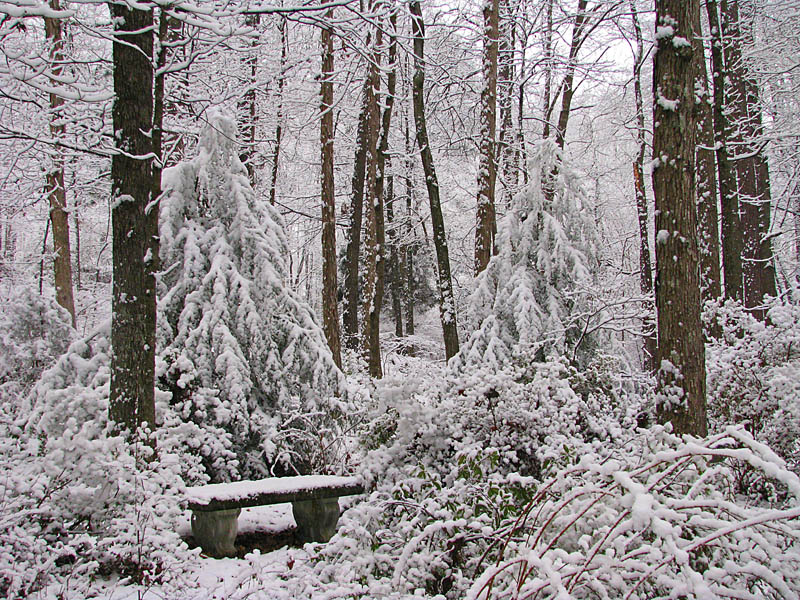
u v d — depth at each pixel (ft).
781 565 7.60
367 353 42.50
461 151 56.29
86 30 18.08
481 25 45.80
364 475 16.89
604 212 65.36
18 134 17.98
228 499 15.42
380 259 44.16
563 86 49.39
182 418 20.52
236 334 22.70
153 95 19.88
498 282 28.53
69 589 12.27
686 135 16.62
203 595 11.99
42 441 16.56
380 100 44.24
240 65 34.86
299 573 11.18
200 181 23.31
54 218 40.01
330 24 21.42
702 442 9.22
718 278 28.96
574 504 10.02
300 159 54.85
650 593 8.48
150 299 17.53
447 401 16.58
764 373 19.99
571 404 16.10
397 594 9.84
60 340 25.95
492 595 8.31
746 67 39.29
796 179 42.91
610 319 24.68
